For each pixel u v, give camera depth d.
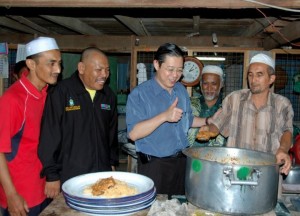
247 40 4.20
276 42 3.49
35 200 1.74
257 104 1.93
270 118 1.90
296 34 2.76
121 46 4.32
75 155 1.82
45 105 1.74
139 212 1.19
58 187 1.73
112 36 4.33
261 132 1.90
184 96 1.88
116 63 5.55
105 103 1.97
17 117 1.63
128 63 5.96
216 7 1.78
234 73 3.91
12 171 1.66
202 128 1.98
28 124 1.68
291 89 4.57
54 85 1.81
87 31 4.16
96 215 1.12
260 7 1.74
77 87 1.86
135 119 1.68
